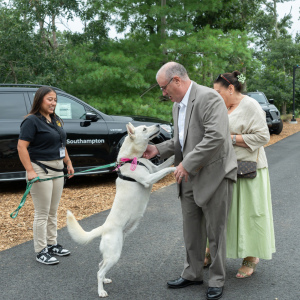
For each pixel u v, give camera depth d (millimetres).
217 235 3068
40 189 3773
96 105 10734
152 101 11203
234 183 3234
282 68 30703
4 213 5531
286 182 7355
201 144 2891
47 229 4066
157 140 7367
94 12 12359
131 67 11016
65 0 11797
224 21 15875
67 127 6684
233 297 3039
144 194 3361
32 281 3447
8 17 11617
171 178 7938
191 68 12414
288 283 3258
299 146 12945
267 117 15594
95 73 10422
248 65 12344
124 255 3977
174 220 5098
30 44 11766
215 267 3082
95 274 3586
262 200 3279
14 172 6453
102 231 3232
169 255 3957
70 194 6625
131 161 3396
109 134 7035
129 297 3117
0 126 6297
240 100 3373
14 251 4172
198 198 3021
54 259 3824
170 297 3096
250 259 3414
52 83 11641
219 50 11047
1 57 11875
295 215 5180
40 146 3805
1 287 3334
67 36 12672
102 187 7156
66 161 4184
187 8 11625
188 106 3059
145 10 11820
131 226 3369
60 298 3129
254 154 3275
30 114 3805
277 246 4090
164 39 11727
